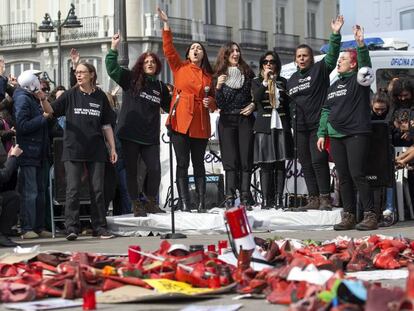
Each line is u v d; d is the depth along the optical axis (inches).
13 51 2310.5
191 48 578.6
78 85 560.7
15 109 562.6
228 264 349.7
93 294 297.0
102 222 563.8
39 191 573.3
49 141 586.9
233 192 582.9
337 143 568.1
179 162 584.7
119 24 911.7
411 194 645.3
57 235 583.5
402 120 633.6
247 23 2440.9
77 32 2218.3
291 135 593.3
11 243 514.6
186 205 597.6
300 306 253.0
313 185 597.3
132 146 572.1
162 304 305.7
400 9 1017.5
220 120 585.3
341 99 560.7
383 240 395.9
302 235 543.8
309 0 2605.8
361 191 569.3
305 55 581.0
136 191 579.2
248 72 583.2
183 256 365.1
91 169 559.8
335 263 355.3
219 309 288.0
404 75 804.0
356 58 560.4
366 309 240.1
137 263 354.0
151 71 573.0
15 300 308.8
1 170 499.2
